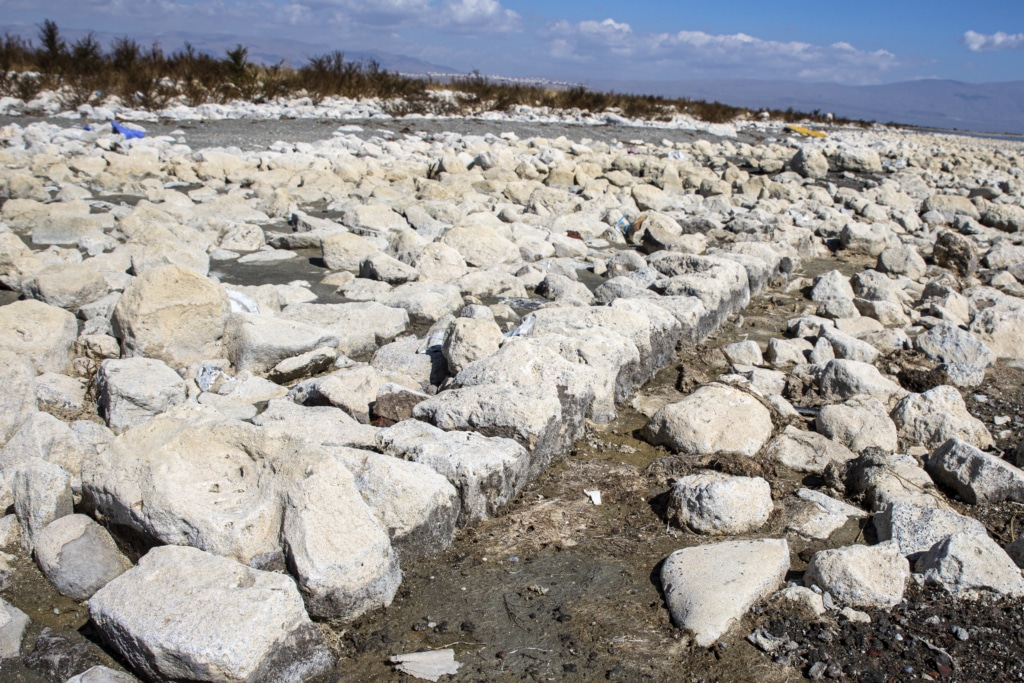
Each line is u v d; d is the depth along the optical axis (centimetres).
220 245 784
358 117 1872
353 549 282
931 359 583
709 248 871
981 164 1836
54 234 752
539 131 1916
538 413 383
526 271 718
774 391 516
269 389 459
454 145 1557
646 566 326
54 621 288
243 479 310
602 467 406
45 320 471
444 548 332
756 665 271
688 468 399
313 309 561
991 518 367
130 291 481
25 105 1578
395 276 670
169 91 1794
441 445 361
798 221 1025
